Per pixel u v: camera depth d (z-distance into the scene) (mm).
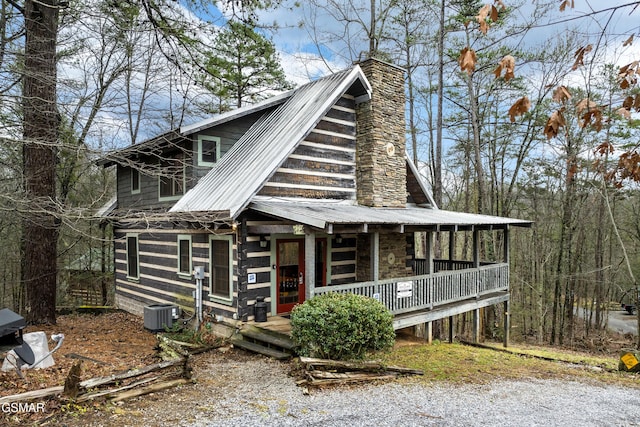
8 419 4770
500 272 13648
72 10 9484
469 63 2852
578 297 23250
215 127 11688
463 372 8445
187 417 5352
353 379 7098
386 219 9250
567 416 6102
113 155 8695
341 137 11773
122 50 13461
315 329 7273
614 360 12445
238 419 5367
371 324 7484
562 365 10055
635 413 6383
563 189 19375
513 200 21750
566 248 19672
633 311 28172
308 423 5328
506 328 13742
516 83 18797
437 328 16828
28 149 10102
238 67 21500
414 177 13773
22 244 16234
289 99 13117
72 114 8500
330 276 11609
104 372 6883
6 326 5430
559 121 2975
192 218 9430
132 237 14352
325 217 8273
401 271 12742
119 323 12391
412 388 7047
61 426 4824
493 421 5727
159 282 12711
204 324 10438
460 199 26594
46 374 6449
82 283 19859
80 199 18594
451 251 14641
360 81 11695
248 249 9672
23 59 8961
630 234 20562
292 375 7309
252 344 9000
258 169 9672
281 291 10367
